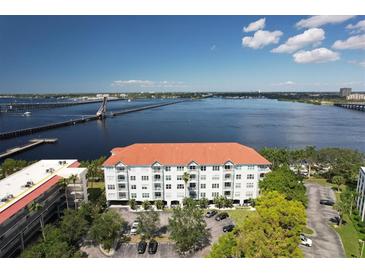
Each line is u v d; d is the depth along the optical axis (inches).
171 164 2856.8
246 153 3019.2
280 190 2608.3
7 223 2015.3
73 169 2896.2
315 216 2721.5
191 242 2064.5
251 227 1711.4
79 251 2102.6
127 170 2888.8
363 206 2600.9
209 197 2972.4
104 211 2827.3
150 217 2292.1
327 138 7332.7
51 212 2583.7
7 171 3858.3
